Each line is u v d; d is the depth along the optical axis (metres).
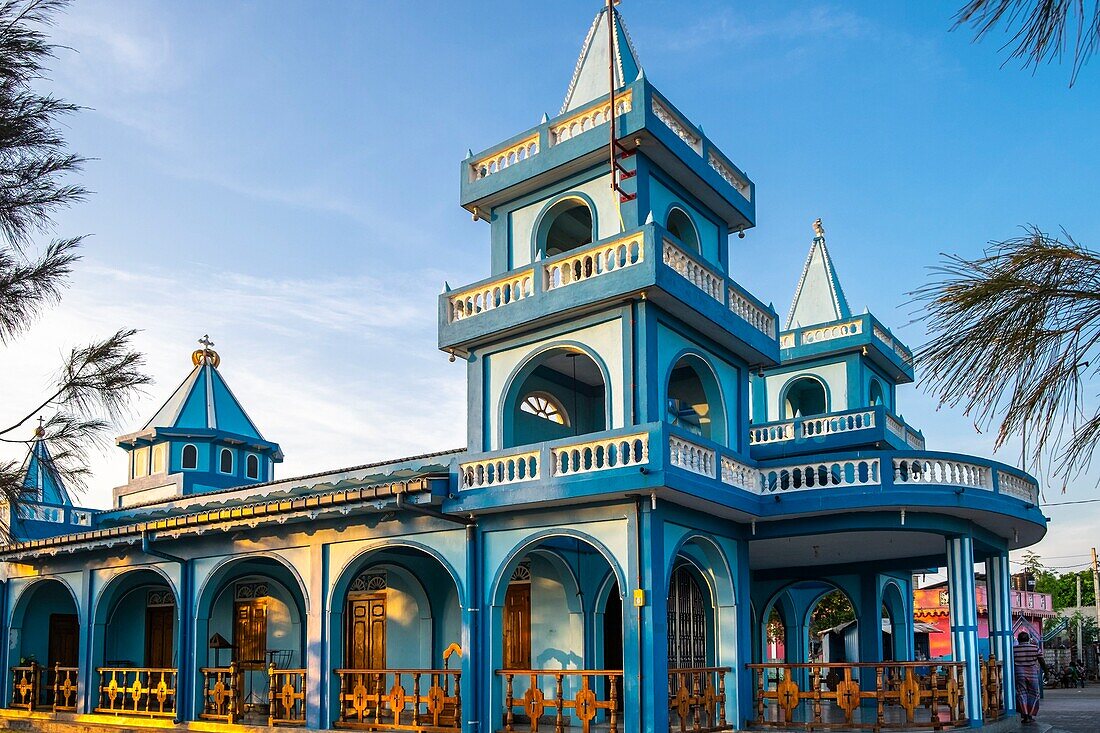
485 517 17.42
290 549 19.75
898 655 25.89
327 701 18.45
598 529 16.28
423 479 16.86
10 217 8.73
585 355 18.86
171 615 25.62
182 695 20.66
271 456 30.56
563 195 18.80
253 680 23.42
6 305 8.81
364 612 22.44
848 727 16.38
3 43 8.34
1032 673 20.78
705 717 18.28
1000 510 17.77
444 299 18.83
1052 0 4.11
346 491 17.47
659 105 18.30
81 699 22.56
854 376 26.05
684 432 15.90
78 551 22.83
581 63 20.39
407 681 21.38
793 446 24.70
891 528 17.59
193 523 19.88
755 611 25.42
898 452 17.42
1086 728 21.03
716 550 17.78
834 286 27.75
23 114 8.52
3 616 25.12
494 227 19.64
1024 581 55.56
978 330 4.66
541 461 16.41
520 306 17.66
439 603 21.45
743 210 20.30
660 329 17.02
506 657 20.48
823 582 25.78
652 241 16.22
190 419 28.84
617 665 19.91
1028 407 4.59
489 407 18.28
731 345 18.75
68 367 9.59
